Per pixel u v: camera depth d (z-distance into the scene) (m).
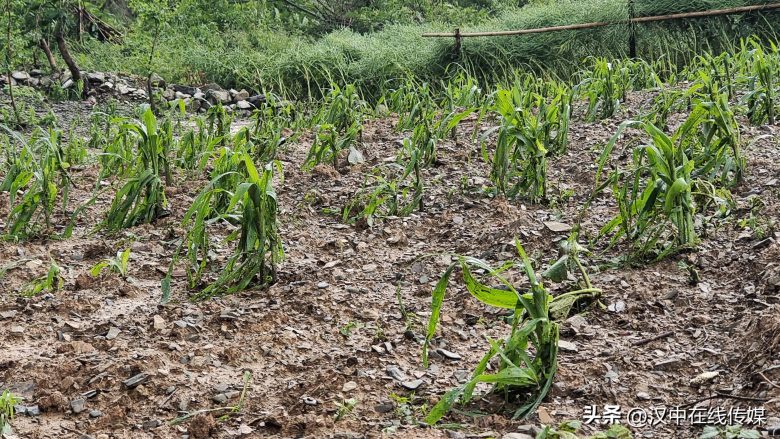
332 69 11.93
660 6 11.26
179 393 3.05
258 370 3.23
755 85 6.66
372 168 5.85
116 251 4.51
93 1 14.95
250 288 4.00
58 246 4.65
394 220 4.79
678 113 6.53
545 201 4.87
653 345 3.19
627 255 3.96
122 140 6.20
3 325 3.66
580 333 3.31
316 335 3.48
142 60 11.96
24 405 3.00
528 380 2.79
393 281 4.01
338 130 6.97
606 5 11.59
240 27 14.91
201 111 10.80
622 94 7.34
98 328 3.59
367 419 2.83
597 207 4.72
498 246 4.27
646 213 3.90
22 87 10.11
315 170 5.73
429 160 5.65
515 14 13.41
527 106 6.45
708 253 3.87
